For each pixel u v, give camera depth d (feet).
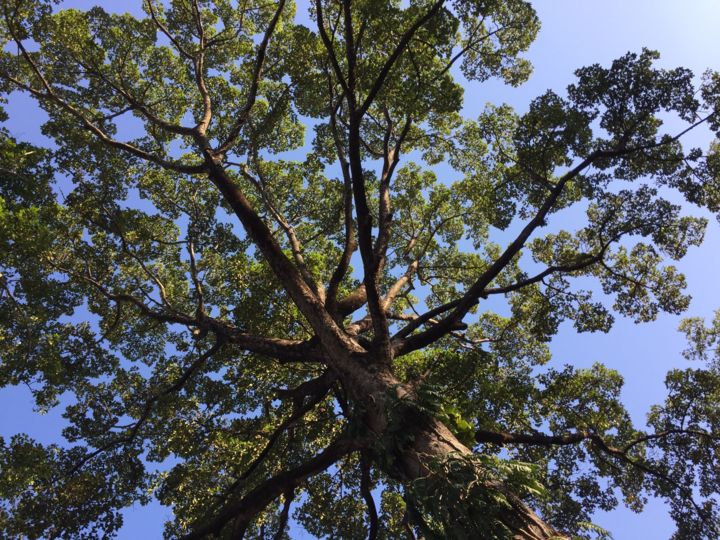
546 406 38.22
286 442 37.91
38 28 41.01
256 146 45.03
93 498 34.09
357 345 27.48
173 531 34.94
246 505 26.68
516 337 43.24
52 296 38.78
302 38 38.04
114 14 43.65
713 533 34.06
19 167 39.06
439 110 30.91
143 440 38.37
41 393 38.09
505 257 28.68
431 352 39.99
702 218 31.27
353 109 25.70
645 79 28.73
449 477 18.17
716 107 28.35
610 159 30.83
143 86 45.65
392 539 36.78
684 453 36.06
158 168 46.01
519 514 17.62
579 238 37.14
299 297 28.84
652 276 34.83
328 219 47.73
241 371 40.27
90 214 42.34
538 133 31.48
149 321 44.78
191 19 46.62
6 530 31.73
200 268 45.80
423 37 31.71
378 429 22.70
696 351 39.86
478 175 38.70
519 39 35.94
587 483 36.70
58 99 38.55
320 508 37.78
